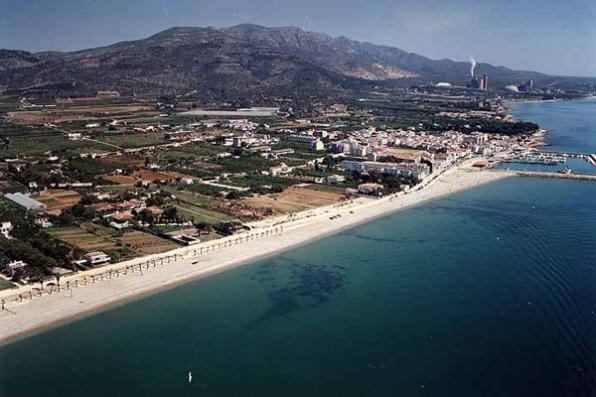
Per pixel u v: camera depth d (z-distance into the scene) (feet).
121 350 570.05
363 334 599.98
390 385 509.35
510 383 505.66
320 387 509.35
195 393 499.92
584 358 538.06
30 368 536.42
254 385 513.45
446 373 524.93
